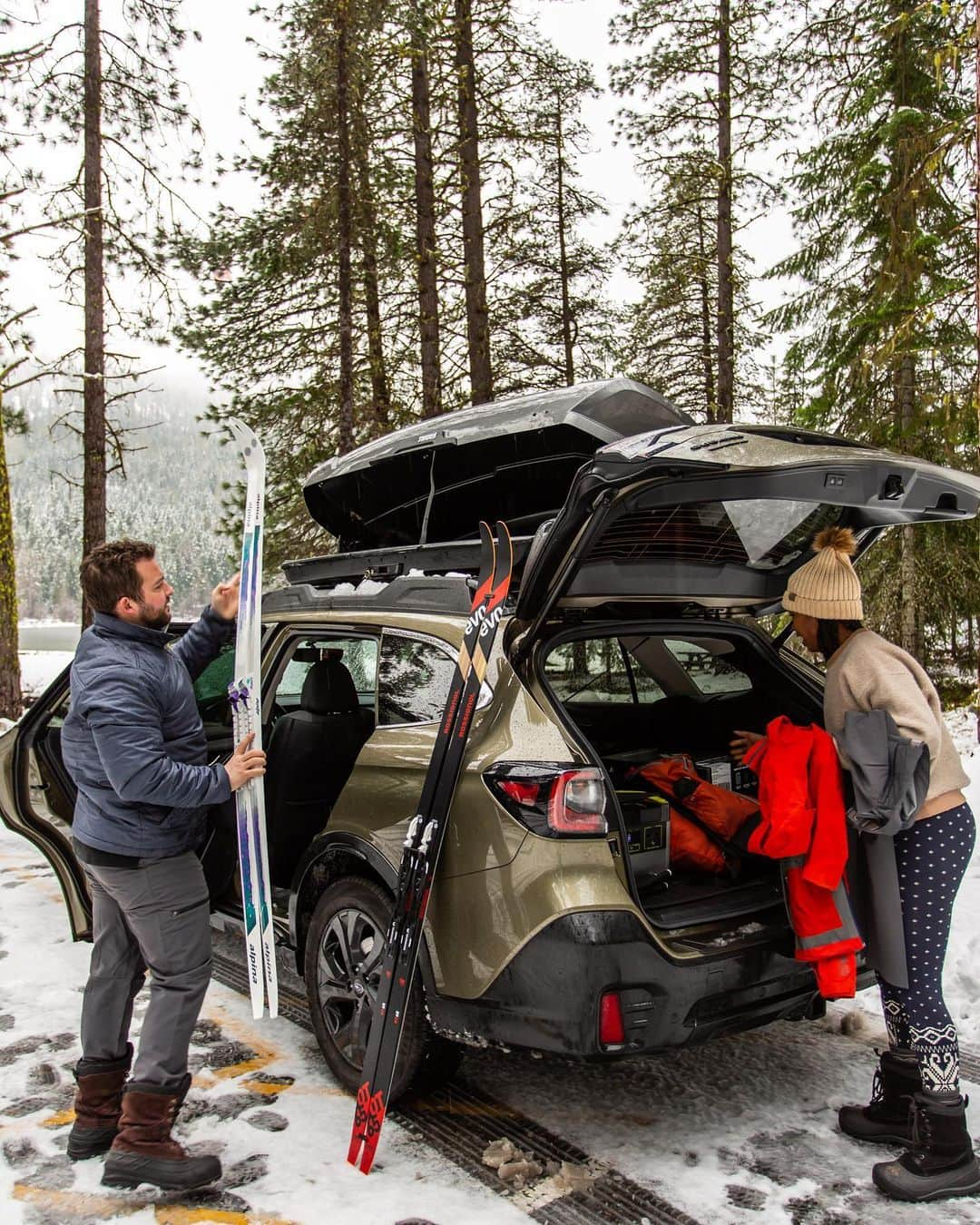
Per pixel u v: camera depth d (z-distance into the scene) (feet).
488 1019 8.60
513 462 13.48
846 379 46.60
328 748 12.46
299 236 44.19
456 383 48.34
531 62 45.85
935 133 32.73
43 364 40.73
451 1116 9.87
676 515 9.96
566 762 8.53
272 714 14.10
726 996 8.64
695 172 52.49
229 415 47.47
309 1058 11.28
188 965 8.88
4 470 39.27
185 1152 8.73
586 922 8.07
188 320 46.50
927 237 41.09
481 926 8.60
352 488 15.70
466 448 13.67
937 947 8.75
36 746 12.98
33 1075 10.85
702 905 9.52
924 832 8.79
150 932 8.75
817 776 8.76
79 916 12.68
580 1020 8.05
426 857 8.82
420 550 11.70
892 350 36.96
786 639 13.01
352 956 10.20
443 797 8.87
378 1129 8.71
